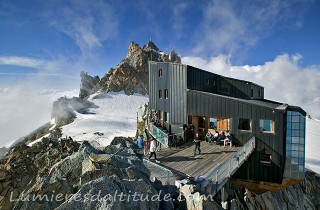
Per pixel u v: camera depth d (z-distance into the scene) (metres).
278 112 19.16
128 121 77.81
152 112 30.00
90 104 99.44
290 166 19.34
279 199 21.64
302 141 18.98
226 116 21.48
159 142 24.61
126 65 122.06
